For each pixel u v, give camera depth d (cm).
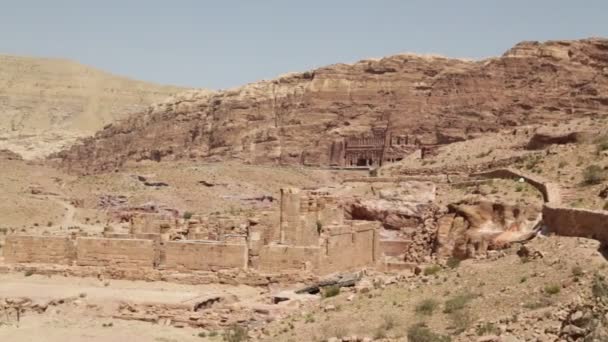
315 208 8744
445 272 5444
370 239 8319
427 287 5181
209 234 8606
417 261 7988
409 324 4638
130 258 7662
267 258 7362
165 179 16825
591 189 7419
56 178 18300
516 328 4022
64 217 14062
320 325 4984
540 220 7219
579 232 5394
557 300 4312
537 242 5297
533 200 7800
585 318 3797
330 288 6306
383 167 15350
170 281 7419
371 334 4591
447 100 19238
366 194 10544
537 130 12250
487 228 7712
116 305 6519
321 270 7300
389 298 5175
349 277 6900
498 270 5059
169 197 15725
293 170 18900
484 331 4100
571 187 7719
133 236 8019
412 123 19525
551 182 8000
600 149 8644
